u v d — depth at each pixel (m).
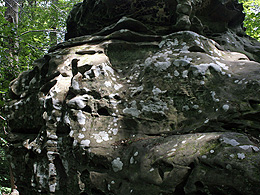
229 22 3.38
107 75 2.34
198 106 2.06
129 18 2.68
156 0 2.67
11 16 6.73
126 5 2.80
